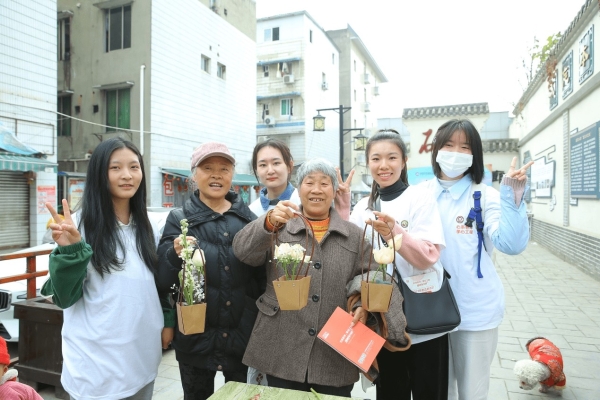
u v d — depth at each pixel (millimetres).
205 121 15359
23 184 10289
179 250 2041
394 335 1998
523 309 5922
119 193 2094
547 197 12281
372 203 2641
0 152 9016
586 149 8289
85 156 13859
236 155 17188
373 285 1888
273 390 1860
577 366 3988
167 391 3512
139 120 13062
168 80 13633
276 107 22906
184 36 14281
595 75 7453
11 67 9805
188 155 14555
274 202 3246
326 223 2236
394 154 2510
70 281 1870
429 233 2277
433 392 2395
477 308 2391
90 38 13727
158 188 13320
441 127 2605
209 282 2229
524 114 16125
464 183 2562
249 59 17953
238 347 2260
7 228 9938
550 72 10836
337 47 27203
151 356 2160
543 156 12602
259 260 2154
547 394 3479
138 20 13039
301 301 1868
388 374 2557
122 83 13086
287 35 22484
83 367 1990
